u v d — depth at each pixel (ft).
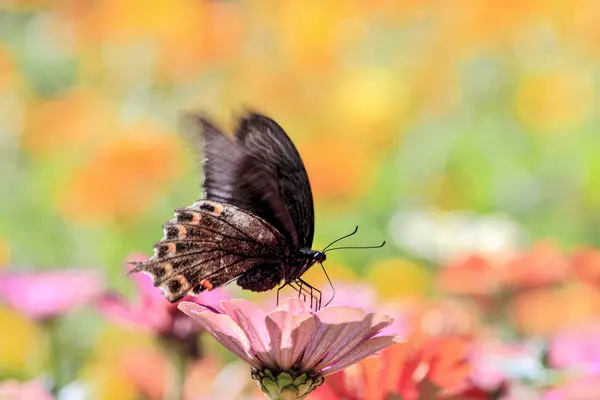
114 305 2.91
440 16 6.20
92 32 5.82
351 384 2.70
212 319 2.51
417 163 5.82
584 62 6.19
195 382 3.14
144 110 5.64
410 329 2.88
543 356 2.98
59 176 5.23
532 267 3.52
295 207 2.85
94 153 5.08
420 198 5.70
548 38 6.19
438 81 6.04
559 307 3.53
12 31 5.98
